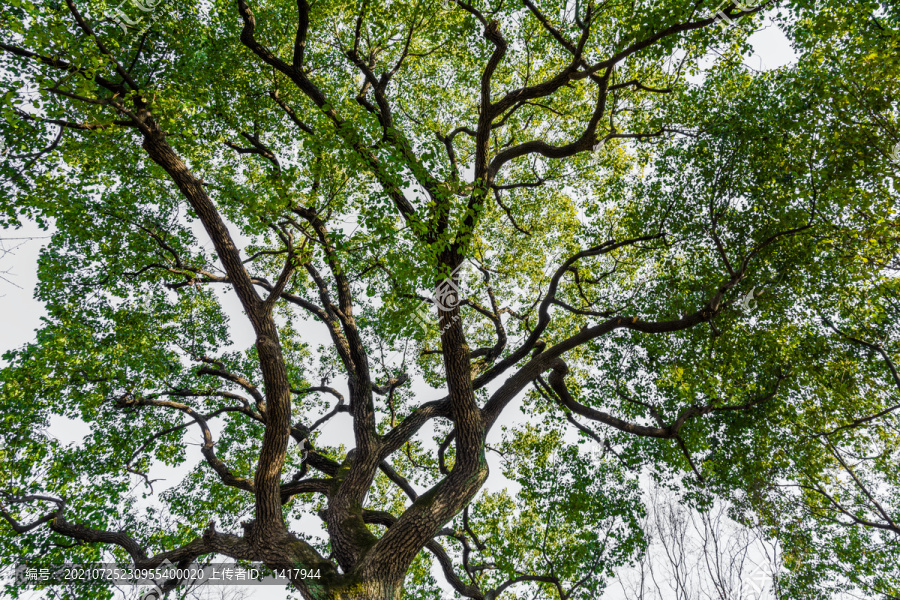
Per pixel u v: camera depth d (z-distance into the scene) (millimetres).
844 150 8469
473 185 7605
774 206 9344
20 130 7164
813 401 10336
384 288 11688
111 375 9812
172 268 9758
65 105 7191
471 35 10625
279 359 7219
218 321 11992
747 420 10148
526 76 11781
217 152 10914
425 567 11609
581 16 9102
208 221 7234
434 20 10445
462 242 7480
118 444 10391
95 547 8789
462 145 13172
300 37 8539
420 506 6863
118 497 9555
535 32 10766
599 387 12195
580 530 10609
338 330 10469
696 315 8539
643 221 10805
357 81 11703
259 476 7008
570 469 11273
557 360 8922
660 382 11211
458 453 7574
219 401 11680
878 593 9727
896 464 10383
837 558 10273
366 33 10836
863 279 9492
